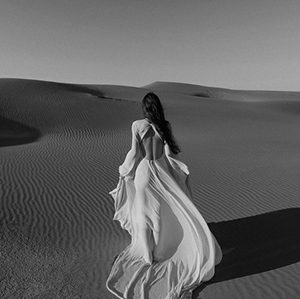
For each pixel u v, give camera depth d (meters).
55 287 3.83
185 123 24.50
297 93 87.88
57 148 15.57
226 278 3.96
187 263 3.94
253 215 6.21
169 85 99.31
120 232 5.50
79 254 4.70
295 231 5.34
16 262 4.46
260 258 4.46
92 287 3.82
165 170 3.95
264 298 3.51
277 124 26.03
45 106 27.30
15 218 6.03
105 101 31.38
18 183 8.38
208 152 14.00
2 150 14.27
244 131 21.67
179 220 4.04
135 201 4.37
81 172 10.00
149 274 3.84
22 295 3.69
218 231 5.49
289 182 8.73
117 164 11.52
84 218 6.14
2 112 24.84
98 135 20.81
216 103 40.25
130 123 24.39
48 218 6.11
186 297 3.51
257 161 11.99
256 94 87.81
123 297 3.57
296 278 3.90
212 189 8.19
